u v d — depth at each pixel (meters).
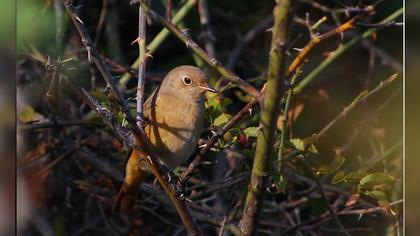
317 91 10.73
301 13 11.27
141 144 5.88
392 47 11.07
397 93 9.42
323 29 10.99
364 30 10.73
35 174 9.22
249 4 12.32
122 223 10.76
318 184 7.45
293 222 9.34
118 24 11.48
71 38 10.21
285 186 6.86
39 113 9.71
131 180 7.43
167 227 10.07
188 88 7.60
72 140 9.88
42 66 8.94
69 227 10.12
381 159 8.35
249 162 8.62
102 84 10.30
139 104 6.21
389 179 6.70
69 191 9.95
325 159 10.00
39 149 9.39
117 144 8.50
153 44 9.80
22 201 9.16
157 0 11.77
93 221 10.27
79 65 9.52
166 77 7.74
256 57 11.47
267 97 5.43
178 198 6.05
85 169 9.91
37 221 9.55
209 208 9.09
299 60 6.07
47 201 9.56
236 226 7.89
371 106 10.67
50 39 9.52
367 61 11.06
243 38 11.41
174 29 6.18
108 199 9.38
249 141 7.49
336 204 9.12
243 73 11.68
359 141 9.86
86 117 9.60
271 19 11.40
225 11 12.41
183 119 7.59
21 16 9.16
